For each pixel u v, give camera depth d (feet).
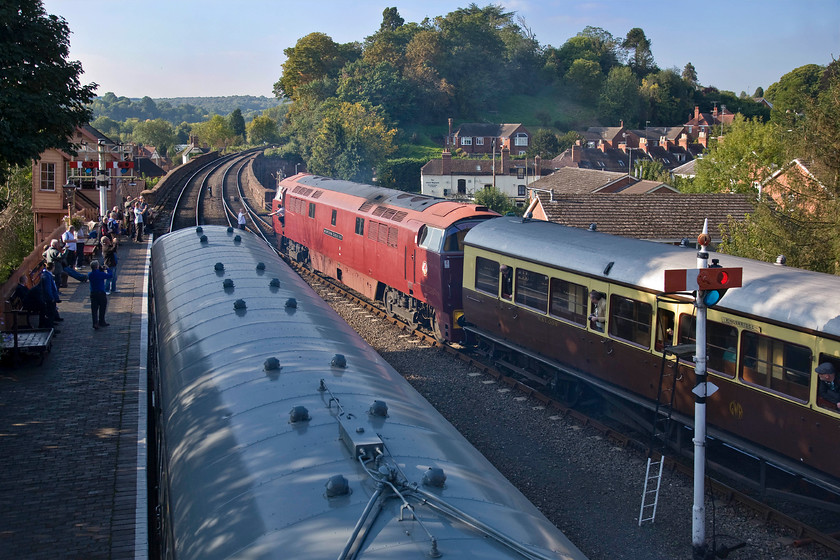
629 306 39.60
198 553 16.46
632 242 43.21
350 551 14.78
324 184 87.25
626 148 311.88
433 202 61.93
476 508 17.43
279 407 22.61
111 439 36.55
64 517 29.07
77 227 81.66
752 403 32.91
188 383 26.94
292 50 375.45
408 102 347.56
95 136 127.13
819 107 59.36
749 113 451.12
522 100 417.90
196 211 134.72
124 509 29.84
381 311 69.77
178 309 37.04
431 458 20.01
